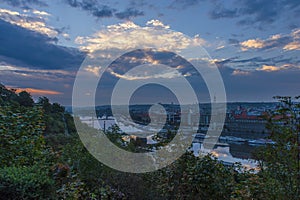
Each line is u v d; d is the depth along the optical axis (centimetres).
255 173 343
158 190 460
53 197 291
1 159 352
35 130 402
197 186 401
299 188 284
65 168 378
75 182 386
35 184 267
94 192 460
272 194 296
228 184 383
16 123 372
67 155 492
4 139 356
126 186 490
